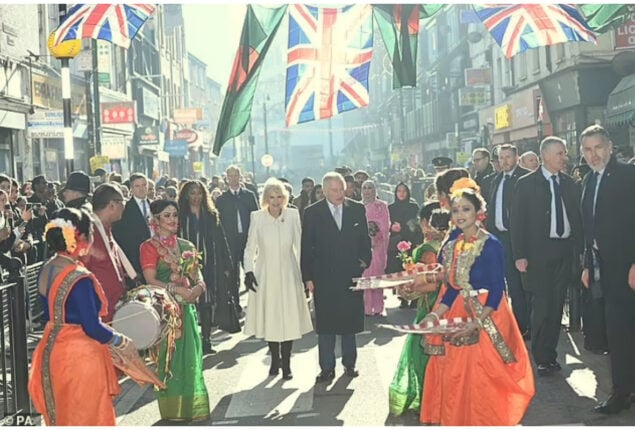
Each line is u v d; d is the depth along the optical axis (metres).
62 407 4.70
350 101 8.52
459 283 5.32
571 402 6.70
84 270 4.79
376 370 8.29
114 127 34.81
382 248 12.28
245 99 8.10
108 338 4.78
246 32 8.03
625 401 6.33
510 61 34.88
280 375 8.31
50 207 13.91
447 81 50.16
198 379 6.66
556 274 7.79
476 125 43.62
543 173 7.88
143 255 6.73
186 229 9.34
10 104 21.69
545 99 28.91
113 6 8.03
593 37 8.11
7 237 9.47
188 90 64.94
